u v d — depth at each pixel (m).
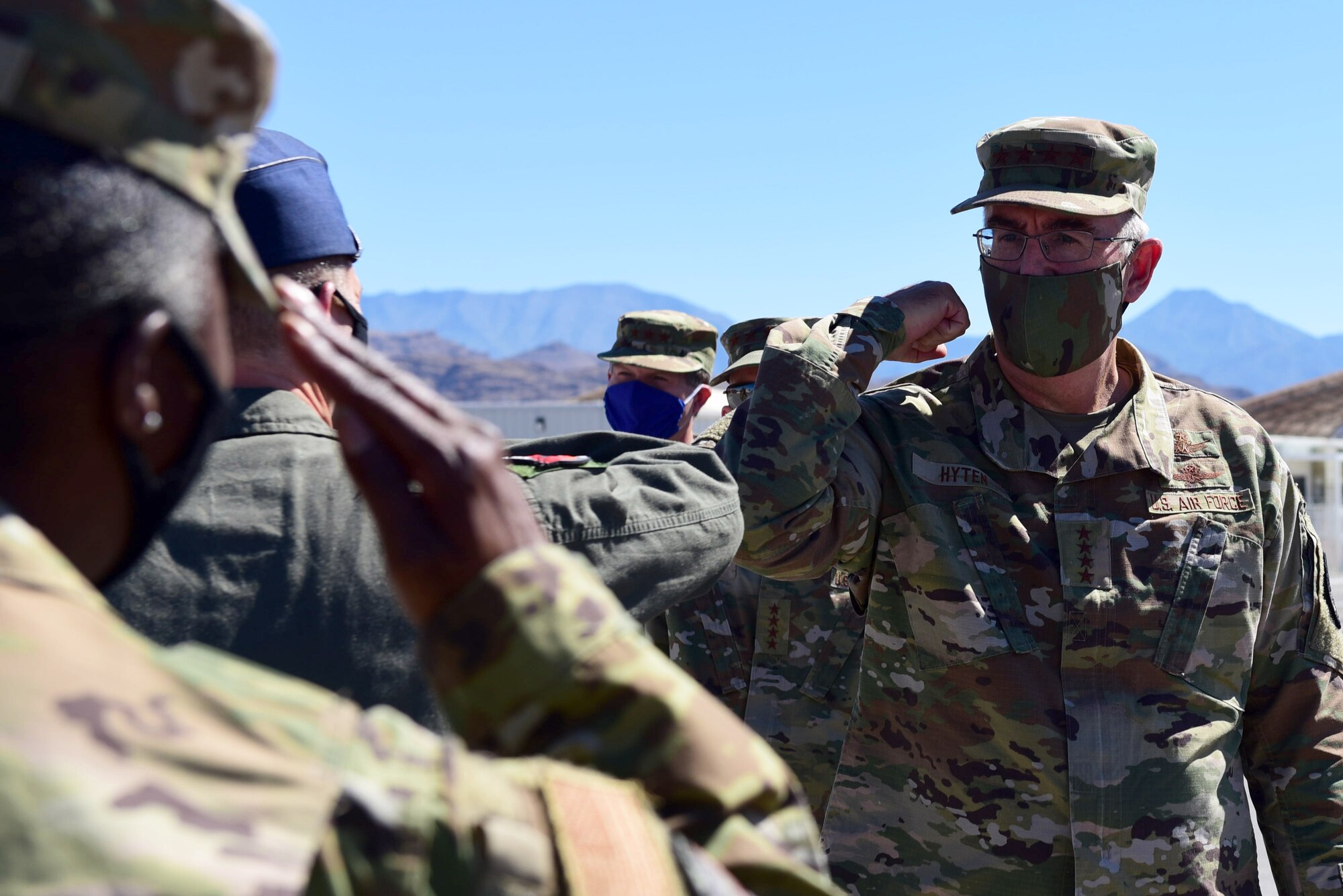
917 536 2.29
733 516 1.53
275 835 0.52
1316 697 2.28
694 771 0.72
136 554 0.66
